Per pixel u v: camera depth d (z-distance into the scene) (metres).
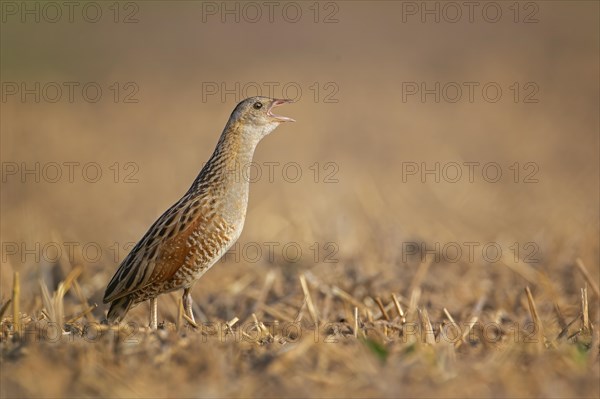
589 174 19.66
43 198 19.02
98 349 8.10
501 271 13.12
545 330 9.65
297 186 18.89
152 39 36.69
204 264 10.00
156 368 7.75
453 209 17.08
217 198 10.02
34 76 32.34
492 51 33.28
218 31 37.62
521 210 16.97
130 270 9.85
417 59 33.19
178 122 26.50
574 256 13.41
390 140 23.50
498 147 22.50
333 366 7.84
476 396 7.17
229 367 7.72
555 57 32.06
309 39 36.28
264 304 11.52
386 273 12.74
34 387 7.31
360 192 17.20
